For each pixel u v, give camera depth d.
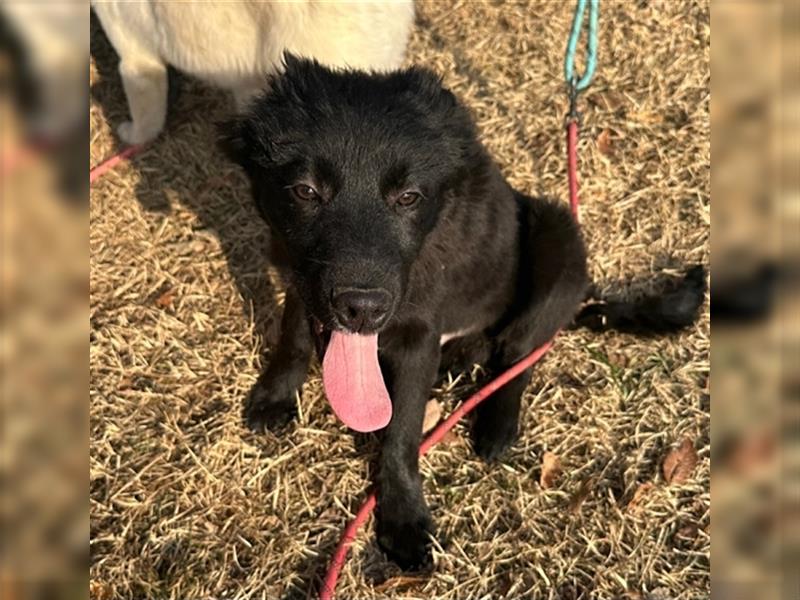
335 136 0.47
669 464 0.58
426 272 0.53
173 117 0.84
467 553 0.55
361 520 0.55
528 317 0.60
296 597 0.53
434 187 0.49
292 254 0.49
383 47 0.66
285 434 0.61
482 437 0.60
